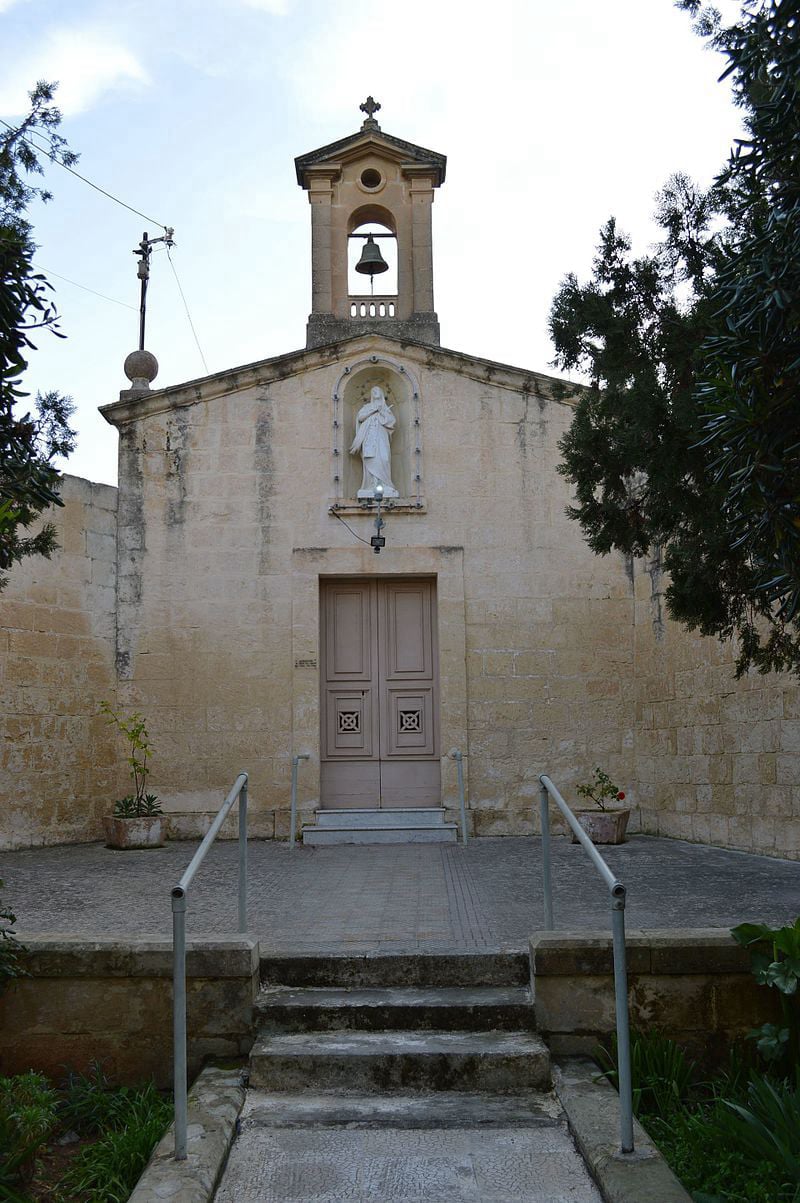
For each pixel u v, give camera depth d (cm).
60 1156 486
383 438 1305
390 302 1401
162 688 1262
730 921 683
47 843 1173
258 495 1294
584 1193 427
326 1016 555
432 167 1420
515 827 1248
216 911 759
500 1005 554
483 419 1312
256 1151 463
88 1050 546
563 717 1270
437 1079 518
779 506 427
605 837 1158
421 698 1291
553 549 1295
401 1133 479
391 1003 558
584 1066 530
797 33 427
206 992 550
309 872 962
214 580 1280
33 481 500
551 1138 473
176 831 1237
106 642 1262
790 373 419
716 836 1109
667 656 1207
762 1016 542
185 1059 456
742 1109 455
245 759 1249
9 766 1141
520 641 1278
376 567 1282
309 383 1312
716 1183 426
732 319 445
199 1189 411
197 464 1297
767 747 1015
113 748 1255
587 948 549
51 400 670
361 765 1277
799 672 698
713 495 638
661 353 658
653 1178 415
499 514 1297
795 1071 496
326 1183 438
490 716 1266
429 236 1418
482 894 816
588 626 1286
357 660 1297
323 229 1415
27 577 1173
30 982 550
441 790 1254
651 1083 510
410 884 877
